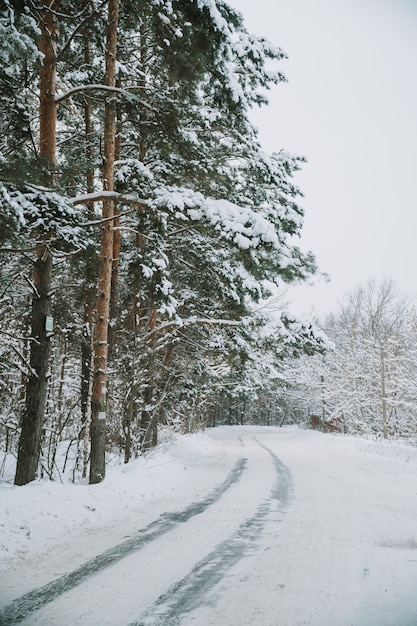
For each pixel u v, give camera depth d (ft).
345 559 16.97
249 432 139.85
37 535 19.49
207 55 30.55
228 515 24.62
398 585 14.47
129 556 17.34
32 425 27.12
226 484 36.19
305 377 119.75
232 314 50.49
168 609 12.65
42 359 28.04
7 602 13.03
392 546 18.63
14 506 21.21
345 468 46.50
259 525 22.25
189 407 64.08
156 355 53.01
